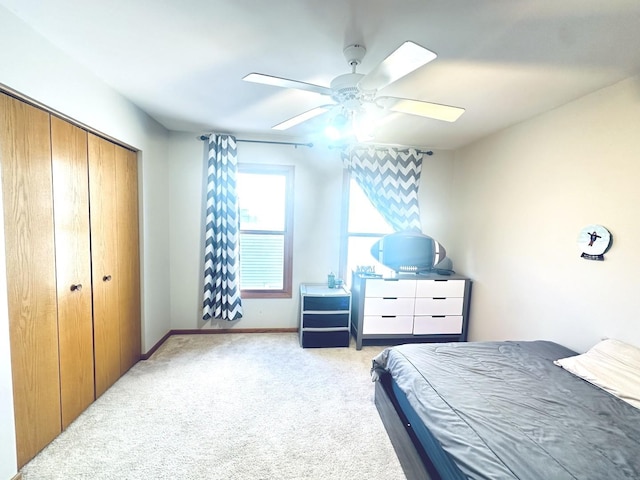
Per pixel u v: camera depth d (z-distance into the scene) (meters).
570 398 1.44
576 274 2.08
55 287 1.75
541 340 2.29
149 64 1.81
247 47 1.60
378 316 3.12
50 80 1.59
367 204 3.62
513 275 2.65
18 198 1.49
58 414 1.78
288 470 1.58
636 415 1.32
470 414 1.30
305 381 2.47
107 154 2.22
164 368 2.62
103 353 2.21
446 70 1.75
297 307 3.54
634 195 1.75
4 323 1.37
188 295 3.37
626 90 1.79
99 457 1.63
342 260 3.57
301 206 3.47
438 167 3.62
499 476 0.99
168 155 3.19
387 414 1.88
